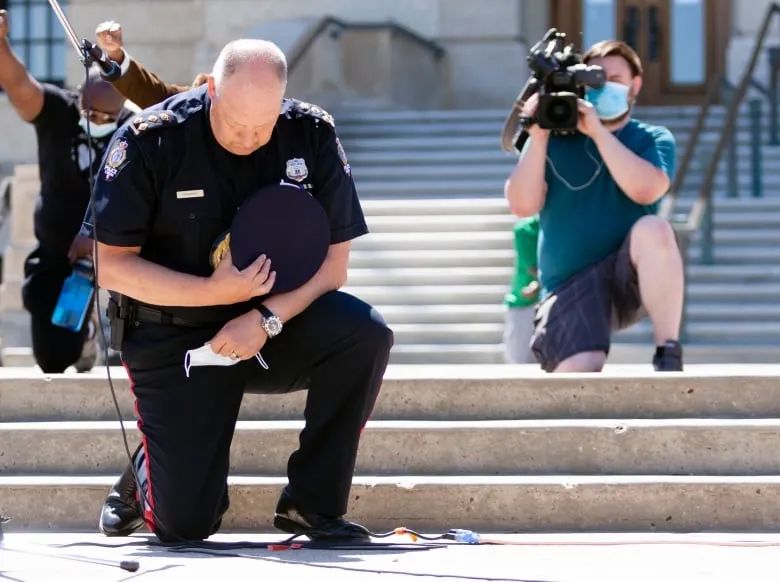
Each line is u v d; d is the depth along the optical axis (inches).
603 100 326.3
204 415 237.3
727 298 547.5
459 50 863.1
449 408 296.0
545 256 329.1
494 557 236.8
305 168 242.4
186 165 236.8
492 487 268.8
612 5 925.8
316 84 762.8
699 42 918.4
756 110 621.0
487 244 562.3
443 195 636.1
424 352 514.6
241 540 255.6
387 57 770.8
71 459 286.8
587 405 294.8
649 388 293.4
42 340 343.6
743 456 280.1
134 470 246.8
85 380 301.0
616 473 280.7
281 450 282.4
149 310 241.6
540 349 320.8
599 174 326.0
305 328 239.8
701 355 513.3
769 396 293.1
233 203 239.8
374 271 549.0
